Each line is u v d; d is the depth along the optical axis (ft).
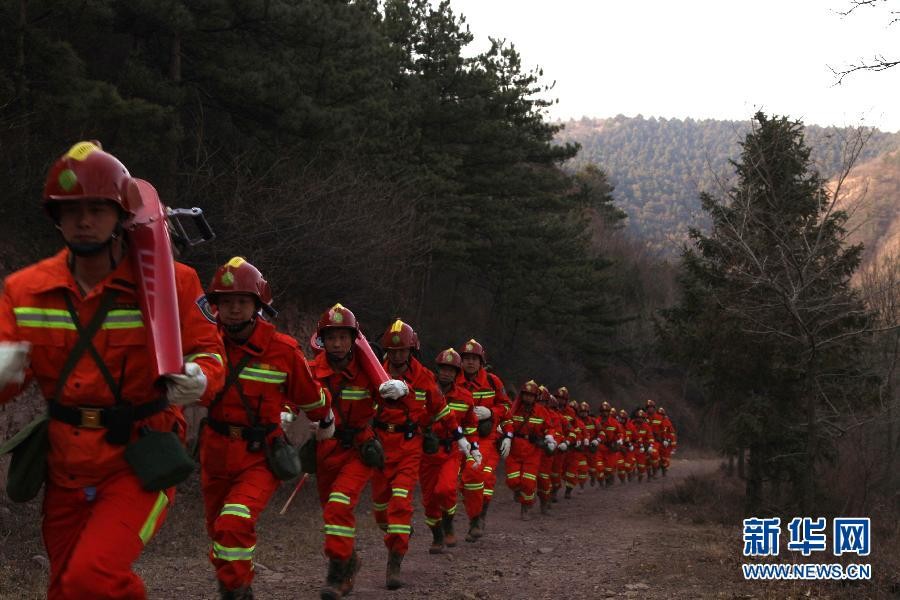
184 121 61.11
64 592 10.36
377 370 22.86
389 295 72.43
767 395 64.90
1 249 46.52
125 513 10.76
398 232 70.90
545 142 115.96
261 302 17.83
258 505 17.56
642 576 29.53
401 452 26.86
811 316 50.88
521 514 51.88
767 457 65.00
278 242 58.08
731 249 51.90
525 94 113.09
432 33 103.09
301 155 63.21
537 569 31.12
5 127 43.62
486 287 124.77
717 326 63.77
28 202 48.34
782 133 54.39
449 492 32.68
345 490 22.75
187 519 38.40
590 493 79.30
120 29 52.60
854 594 27.04
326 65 60.80
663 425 106.93
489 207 104.73
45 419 10.88
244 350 17.79
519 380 117.29
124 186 10.84
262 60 56.85
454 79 101.81
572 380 136.26
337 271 64.85
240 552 17.08
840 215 54.70
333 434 21.45
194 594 24.97
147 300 10.85
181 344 10.88
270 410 17.93
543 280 110.11
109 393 10.91
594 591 26.68
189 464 11.05
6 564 26.50
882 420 58.95
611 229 252.42
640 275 219.82
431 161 95.91
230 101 57.36
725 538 41.83
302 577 28.09
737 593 26.25
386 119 74.54
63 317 10.83
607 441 85.71
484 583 27.86
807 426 48.75
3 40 44.88
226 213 55.01
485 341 116.06
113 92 44.37
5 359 10.24
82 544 10.50
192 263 54.13
